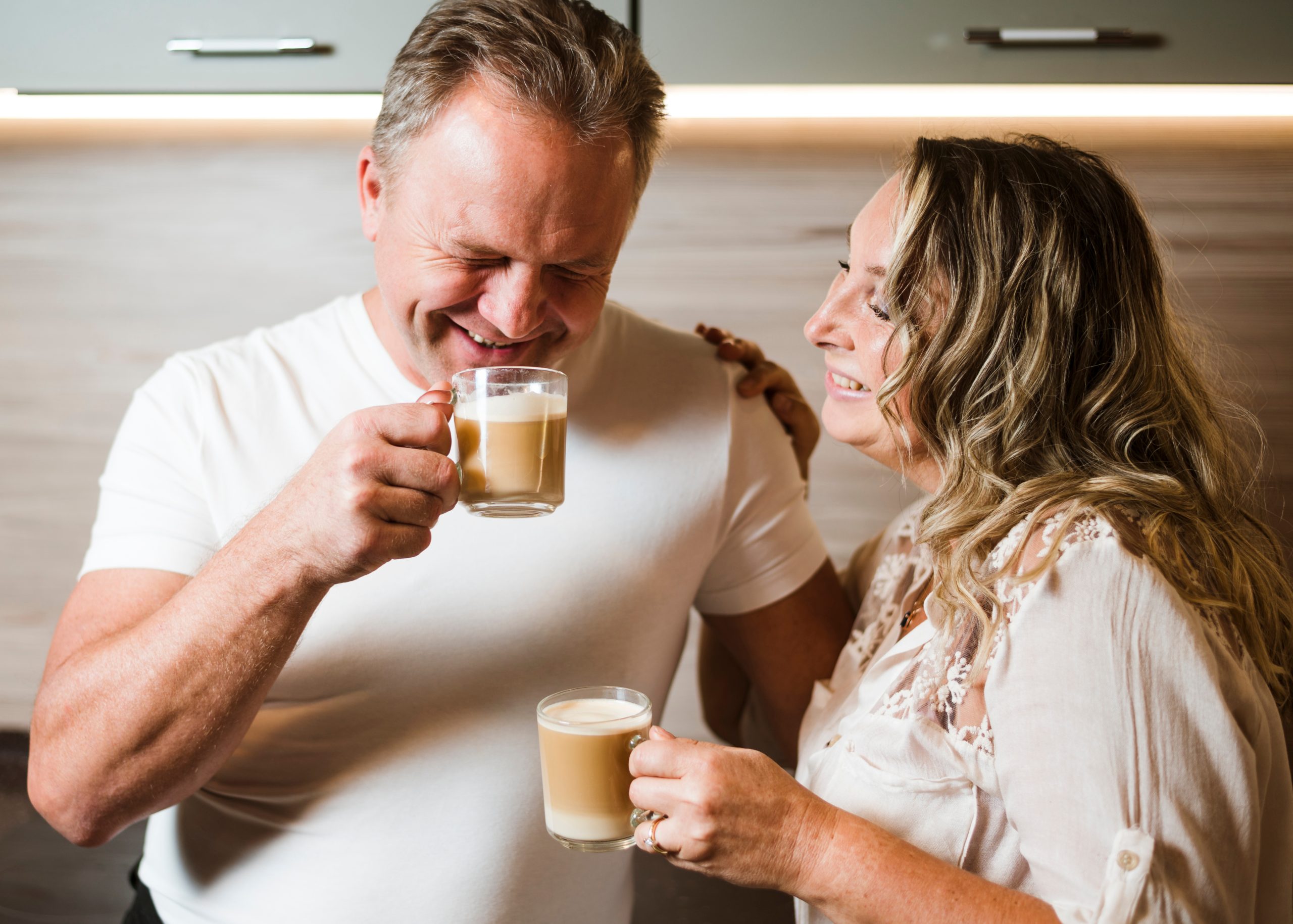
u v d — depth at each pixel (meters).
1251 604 0.87
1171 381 0.96
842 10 1.46
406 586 1.05
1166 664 0.76
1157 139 1.77
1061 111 1.74
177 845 1.10
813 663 1.25
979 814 0.84
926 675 0.89
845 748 0.94
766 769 0.82
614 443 1.14
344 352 1.12
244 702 0.90
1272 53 1.44
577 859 1.11
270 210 1.88
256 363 1.12
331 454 0.84
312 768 1.05
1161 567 0.80
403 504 0.83
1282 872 0.84
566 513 1.10
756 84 1.48
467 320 0.97
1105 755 0.74
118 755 0.90
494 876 1.06
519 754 1.07
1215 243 1.79
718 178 1.84
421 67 0.92
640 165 0.99
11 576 1.97
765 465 1.22
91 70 1.50
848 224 1.83
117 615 1.00
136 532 1.04
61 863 1.53
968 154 0.96
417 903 1.04
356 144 1.86
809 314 1.86
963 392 0.94
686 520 1.15
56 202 1.90
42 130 1.88
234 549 0.88
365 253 1.88
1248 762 0.75
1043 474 0.91
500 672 1.07
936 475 1.04
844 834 0.80
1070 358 0.92
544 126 0.88
